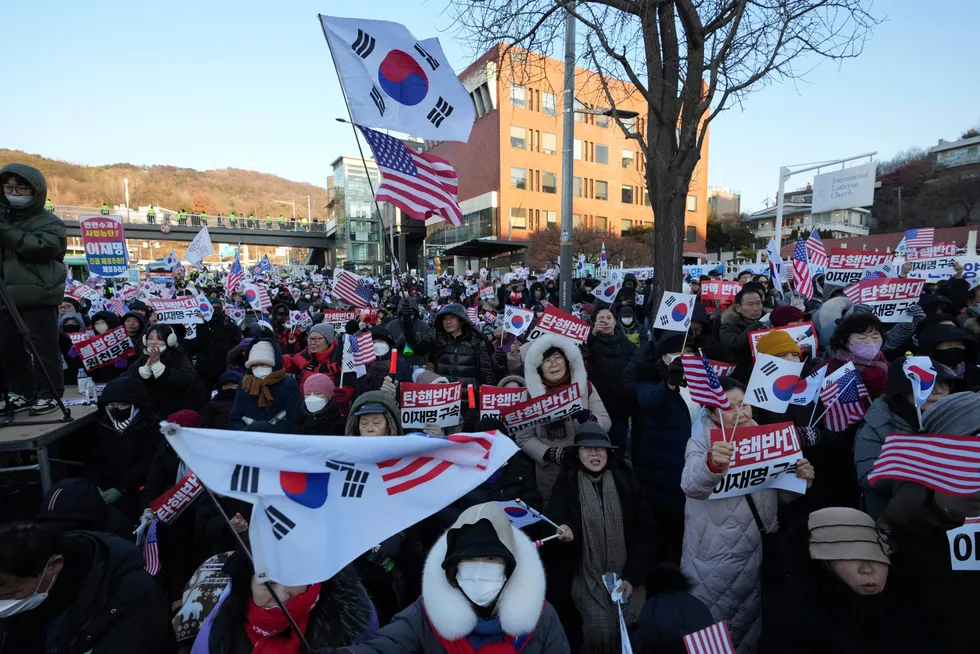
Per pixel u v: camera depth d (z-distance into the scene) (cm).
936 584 207
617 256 4047
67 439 424
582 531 308
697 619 206
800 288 694
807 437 357
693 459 288
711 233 5988
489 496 352
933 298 699
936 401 279
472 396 509
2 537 190
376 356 599
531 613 190
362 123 570
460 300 1731
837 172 1902
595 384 532
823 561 202
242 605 203
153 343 473
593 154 5047
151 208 5719
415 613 211
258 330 834
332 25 561
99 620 208
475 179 4962
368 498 185
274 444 177
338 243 6284
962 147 5922
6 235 375
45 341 403
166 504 308
